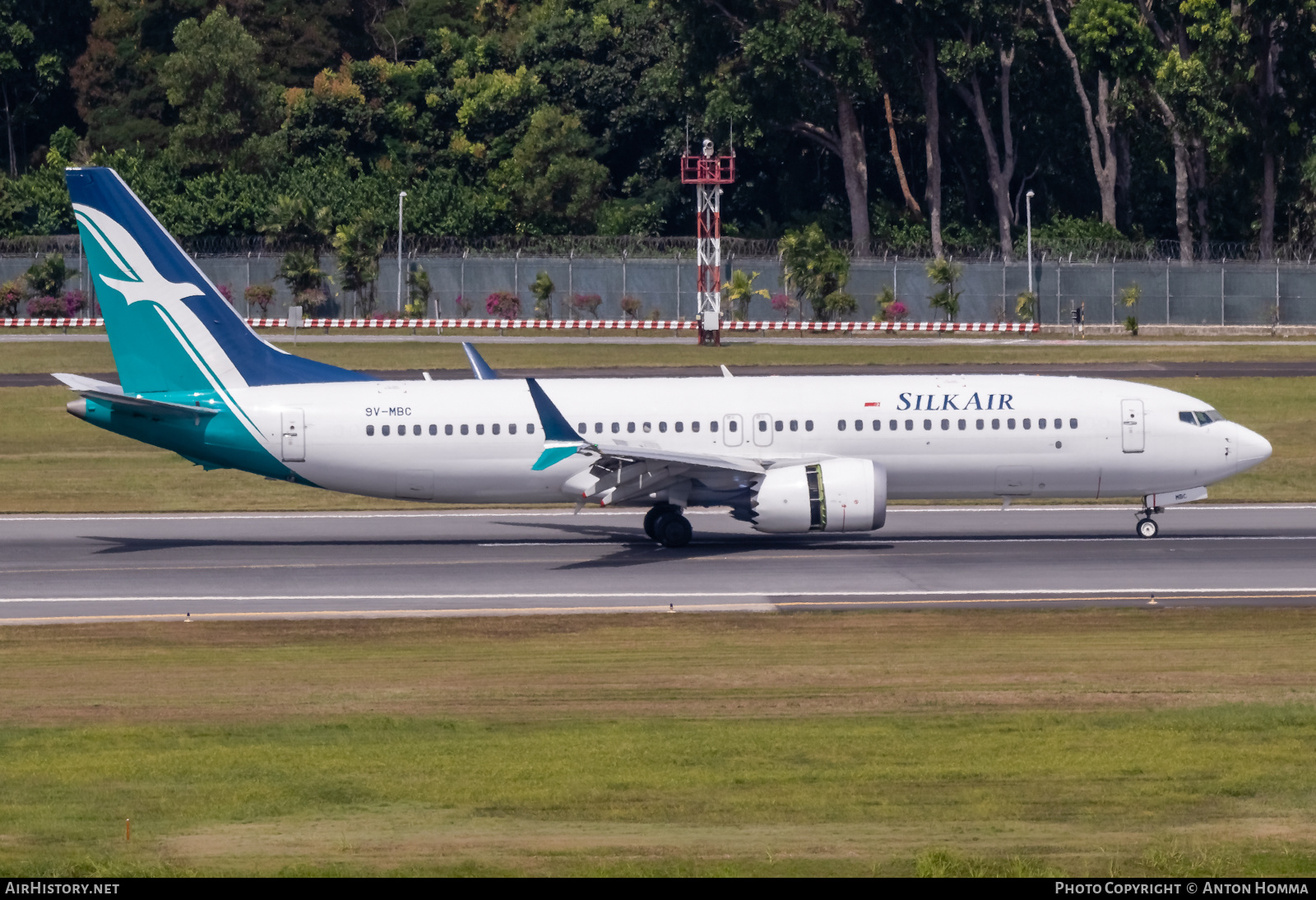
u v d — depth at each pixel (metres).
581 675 116.56
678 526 182.75
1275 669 115.00
